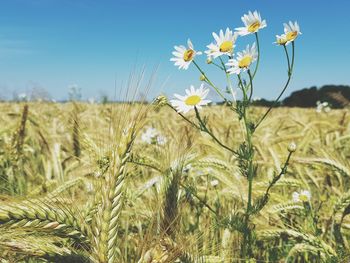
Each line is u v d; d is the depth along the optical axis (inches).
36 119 31.4
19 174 23.0
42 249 8.5
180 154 13.0
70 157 24.5
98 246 8.6
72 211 9.3
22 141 25.6
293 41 13.1
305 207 17.1
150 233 9.7
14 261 9.0
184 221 16.6
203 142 19.9
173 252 9.3
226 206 18.2
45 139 28.3
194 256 10.9
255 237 15.0
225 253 13.1
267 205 16.7
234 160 23.0
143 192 16.3
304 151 25.2
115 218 8.7
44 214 8.3
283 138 25.1
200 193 17.8
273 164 20.1
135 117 9.3
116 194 8.7
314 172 23.8
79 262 8.6
